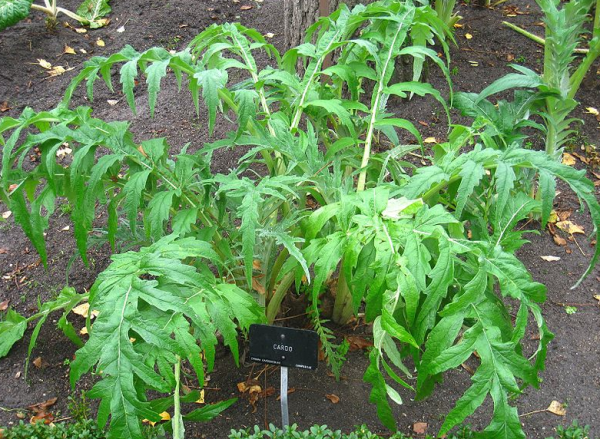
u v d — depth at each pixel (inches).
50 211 94.5
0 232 142.5
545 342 80.2
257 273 102.7
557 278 134.6
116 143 89.2
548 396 110.4
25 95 183.2
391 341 85.4
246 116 90.2
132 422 68.5
